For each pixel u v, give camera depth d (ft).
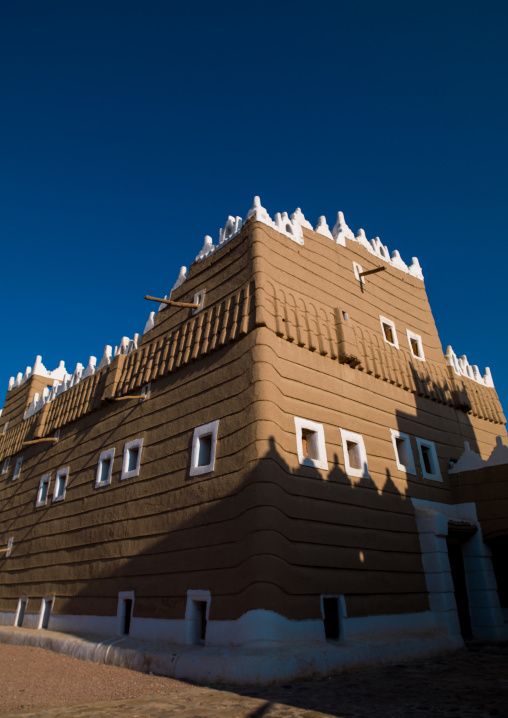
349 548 40.01
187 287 54.44
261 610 31.96
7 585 67.26
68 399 69.26
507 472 51.37
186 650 34.19
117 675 34.09
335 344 48.32
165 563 41.60
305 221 53.67
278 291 45.19
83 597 50.93
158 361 52.75
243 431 38.58
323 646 33.12
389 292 61.72
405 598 42.91
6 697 27.68
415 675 31.22
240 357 42.09
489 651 40.63
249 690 27.04
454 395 62.64
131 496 48.96
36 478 70.49
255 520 34.55
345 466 43.19
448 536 50.49
